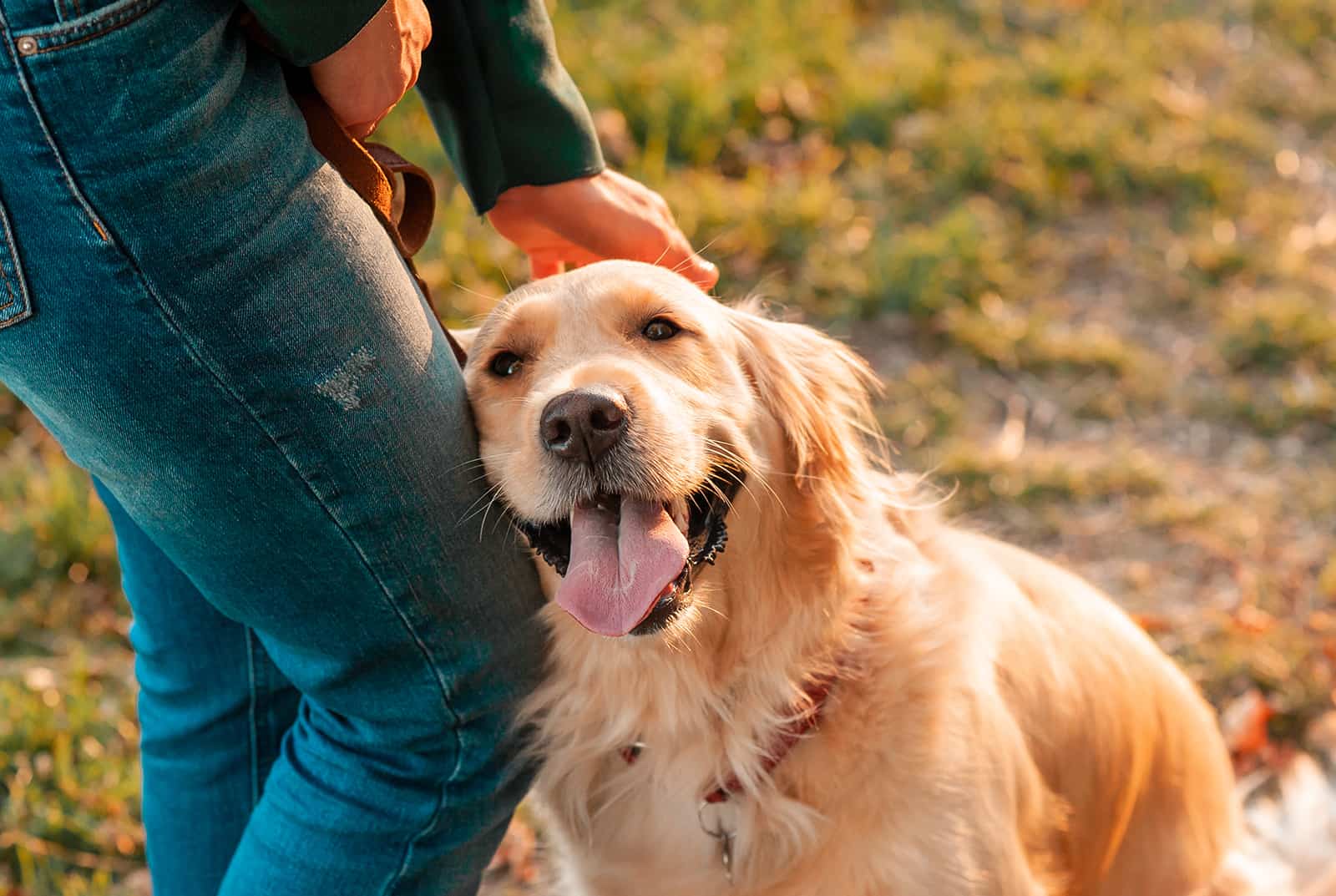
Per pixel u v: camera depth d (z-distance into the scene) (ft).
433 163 16.72
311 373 5.10
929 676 6.79
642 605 6.10
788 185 17.92
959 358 15.58
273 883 6.06
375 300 5.32
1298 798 9.35
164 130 4.49
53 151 4.42
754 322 7.64
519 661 6.51
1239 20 25.53
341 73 5.37
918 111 20.31
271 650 6.11
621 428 6.35
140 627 6.87
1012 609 7.64
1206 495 13.42
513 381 6.95
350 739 6.12
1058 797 7.67
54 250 4.60
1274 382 15.31
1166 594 11.98
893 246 16.81
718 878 6.97
